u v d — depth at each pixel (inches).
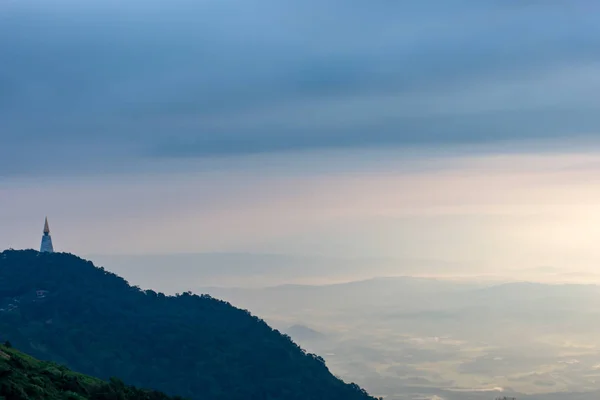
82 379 7081.7
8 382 6067.9
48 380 6599.4
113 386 7111.2
